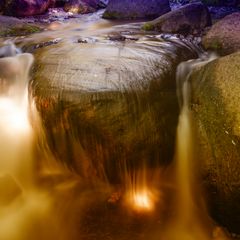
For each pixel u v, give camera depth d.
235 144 0.91
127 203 1.23
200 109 1.05
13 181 1.36
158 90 1.20
